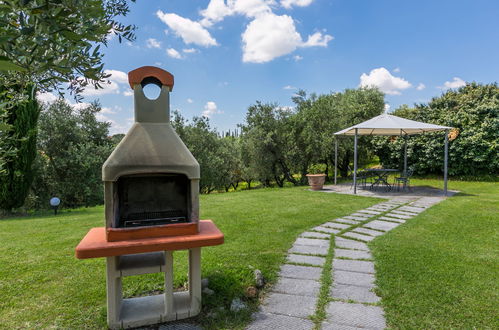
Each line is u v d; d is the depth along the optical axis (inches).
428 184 508.1
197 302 97.7
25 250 164.1
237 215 257.6
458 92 644.1
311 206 304.2
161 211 108.1
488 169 518.0
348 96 800.3
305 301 106.4
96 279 124.0
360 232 201.9
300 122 605.0
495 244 170.9
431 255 151.3
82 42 51.5
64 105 483.8
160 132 95.0
